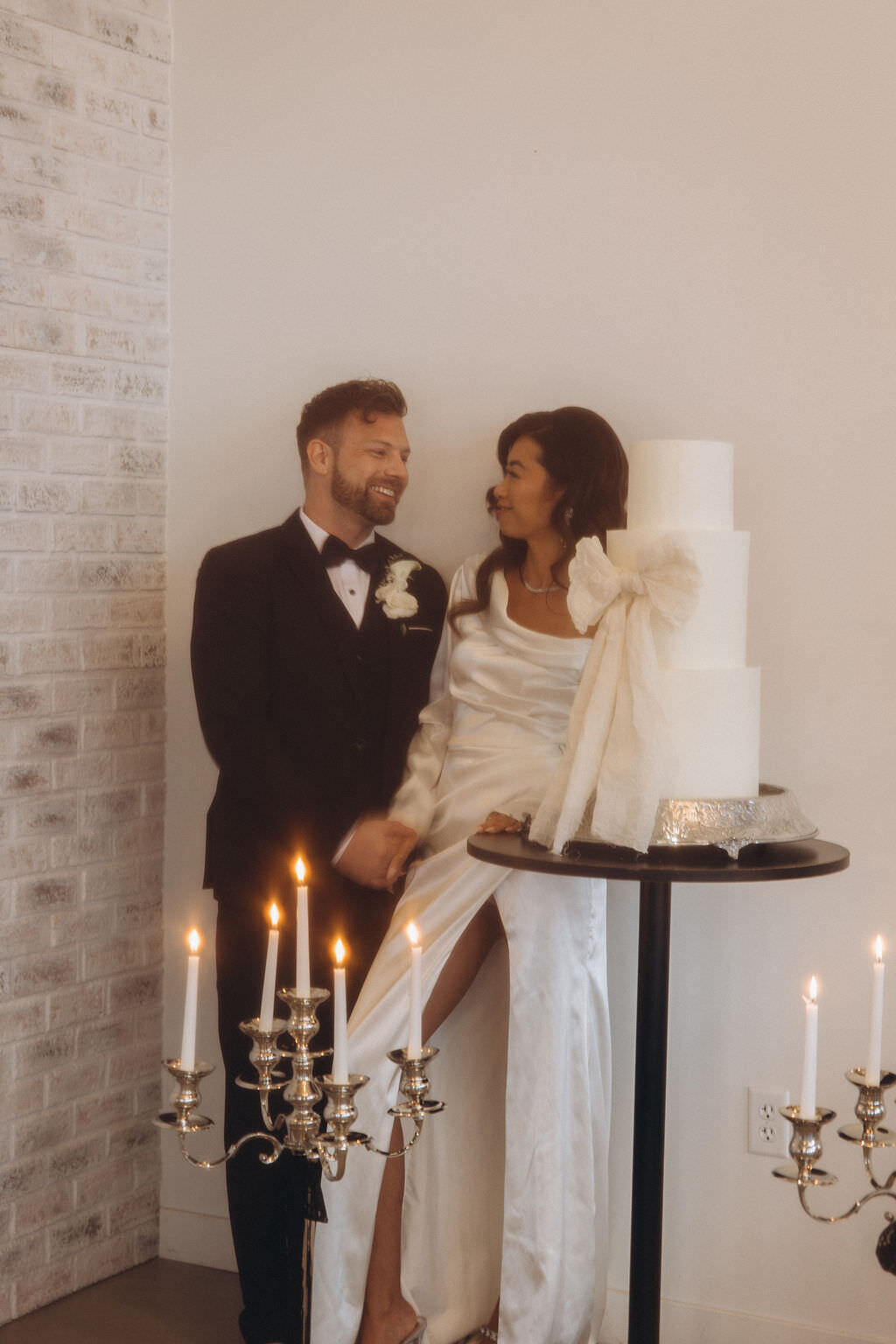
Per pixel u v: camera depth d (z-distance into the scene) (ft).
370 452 8.86
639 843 6.82
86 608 9.73
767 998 8.66
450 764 8.73
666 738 6.91
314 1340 7.90
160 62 10.18
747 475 8.63
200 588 9.00
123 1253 10.12
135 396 10.08
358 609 9.04
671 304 8.80
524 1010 8.04
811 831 7.41
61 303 9.50
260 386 10.05
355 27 9.64
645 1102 7.48
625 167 8.89
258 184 10.00
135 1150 10.20
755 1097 8.68
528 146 9.16
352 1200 7.93
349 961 8.82
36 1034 9.45
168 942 10.37
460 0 9.32
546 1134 8.01
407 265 9.56
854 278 8.35
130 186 9.98
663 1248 8.93
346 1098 6.00
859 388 8.36
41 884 9.46
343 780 8.79
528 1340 7.98
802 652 8.52
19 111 9.16
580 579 7.25
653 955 7.44
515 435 8.70
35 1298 9.46
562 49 9.04
